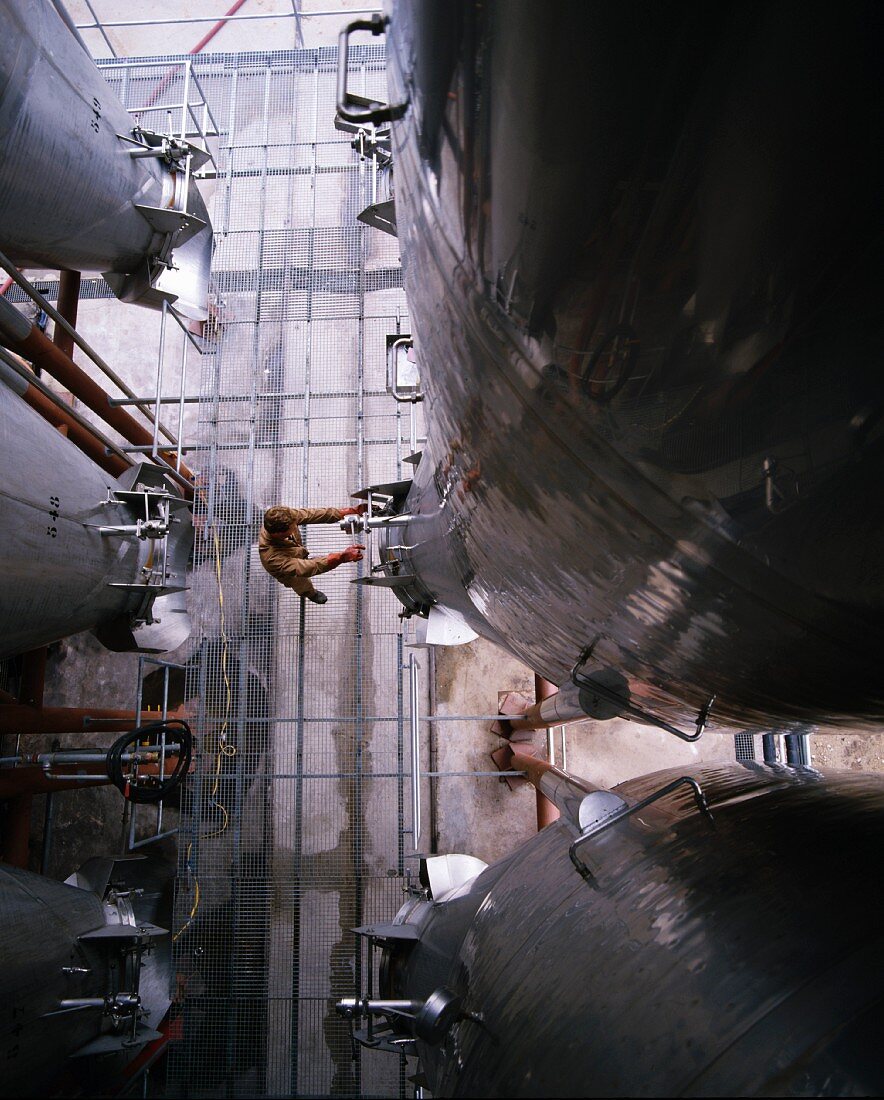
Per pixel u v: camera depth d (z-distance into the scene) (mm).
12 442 5547
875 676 2494
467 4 1601
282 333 9562
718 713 3812
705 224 1570
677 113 1455
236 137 10430
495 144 1689
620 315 1782
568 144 1572
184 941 7836
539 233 1745
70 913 6297
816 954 2018
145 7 12836
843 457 1831
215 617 8820
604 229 1661
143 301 8578
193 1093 7379
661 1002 2072
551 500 2451
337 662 8820
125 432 9766
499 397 2248
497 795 10656
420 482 5832
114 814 10844
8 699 7766
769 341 1700
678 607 2529
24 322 6918
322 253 9688
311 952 8016
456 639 8086
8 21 5289
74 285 9055
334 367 9539
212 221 10109
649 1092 1830
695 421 1885
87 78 6707
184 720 8500
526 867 3979
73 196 6805
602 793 3691
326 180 10070
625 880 2926
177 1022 7617
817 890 2346
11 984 4957
